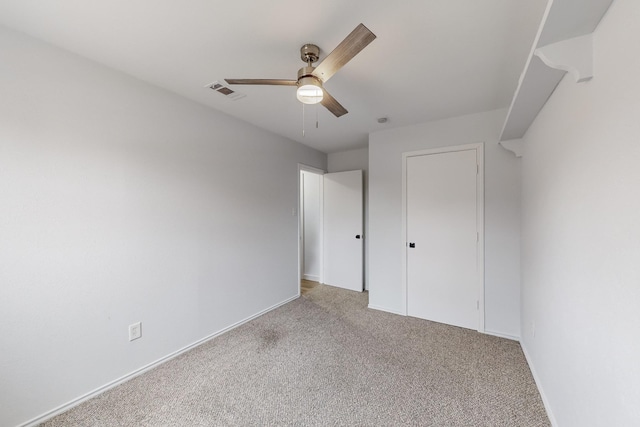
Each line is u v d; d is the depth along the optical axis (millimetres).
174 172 2275
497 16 1395
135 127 2018
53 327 1612
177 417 1595
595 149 1046
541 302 1805
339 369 2082
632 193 802
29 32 1523
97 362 1799
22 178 1507
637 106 770
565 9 930
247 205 3012
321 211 4574
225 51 1723
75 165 1708
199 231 2482
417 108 2627
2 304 1446
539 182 1855
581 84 1169
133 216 2000
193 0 1296
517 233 2574
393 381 1930
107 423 1551
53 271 1611
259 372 2047
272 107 2594
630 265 812
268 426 1528
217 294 2656
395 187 3234
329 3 1318
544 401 1686
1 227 1442
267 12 1382
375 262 3396
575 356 1238
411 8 1347
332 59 1402
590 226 1092
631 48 796
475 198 2779
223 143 2723
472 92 2279
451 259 2908
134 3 1312
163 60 1816
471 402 1712
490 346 2439
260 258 3197
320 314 3225
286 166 3648
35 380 1547
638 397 762
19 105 1503
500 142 2512
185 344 2354
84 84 1757
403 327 2848
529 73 1354
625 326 838
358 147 4207
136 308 2012
